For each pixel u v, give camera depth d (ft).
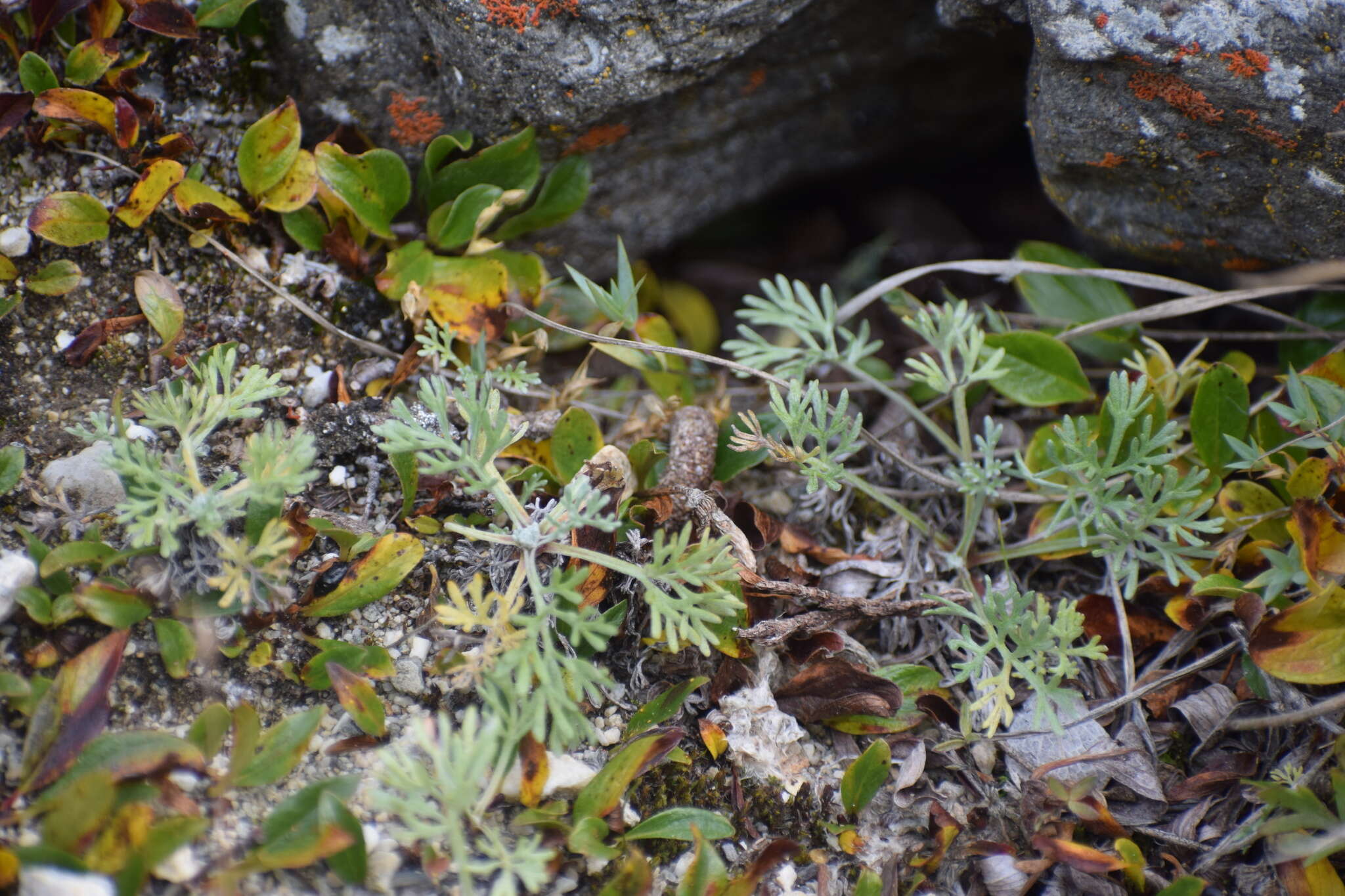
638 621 1.62
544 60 1.69
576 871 1.54
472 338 1.71
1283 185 1.66
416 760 1.49
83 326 1.64
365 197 1.71
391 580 1.59
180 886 1.49
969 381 1.67
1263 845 1.59
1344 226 1.66
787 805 1.59
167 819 1.49
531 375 1.69
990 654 1.66
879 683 1.60
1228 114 1.64
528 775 1.53
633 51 1.70
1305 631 1.57
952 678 1.65
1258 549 1.65
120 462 1.53
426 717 1.58
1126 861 1.57
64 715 1.51
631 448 1.66
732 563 1.55
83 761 1.50
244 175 1.68
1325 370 1.68
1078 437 1.64
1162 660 1.65
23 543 1.57
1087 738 1.62
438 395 1.57
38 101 1.62
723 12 1.70
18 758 1.51
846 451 1.63
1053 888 1.59
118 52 1.65
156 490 1.57
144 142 1.67
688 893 1.52
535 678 1.57
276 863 1.49
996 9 1.71
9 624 1.55
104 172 1.66
